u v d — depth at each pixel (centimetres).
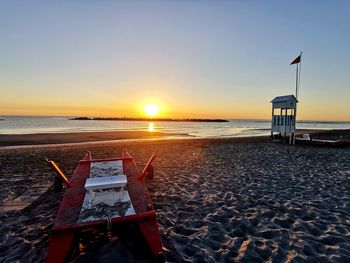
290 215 449
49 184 655
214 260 307
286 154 1210
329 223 414
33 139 2003
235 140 2023
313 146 1564
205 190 605
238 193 581
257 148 1461
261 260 306
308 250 328
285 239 360
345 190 603
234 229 394
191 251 328
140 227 304
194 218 439
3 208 485
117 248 324
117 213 328
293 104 1641
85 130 3675
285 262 301
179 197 553
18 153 1202
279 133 1969
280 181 689
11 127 4694
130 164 596
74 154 1174
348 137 2392
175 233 382
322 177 735
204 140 2014
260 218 437
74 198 381
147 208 345
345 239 358
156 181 688
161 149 1391
